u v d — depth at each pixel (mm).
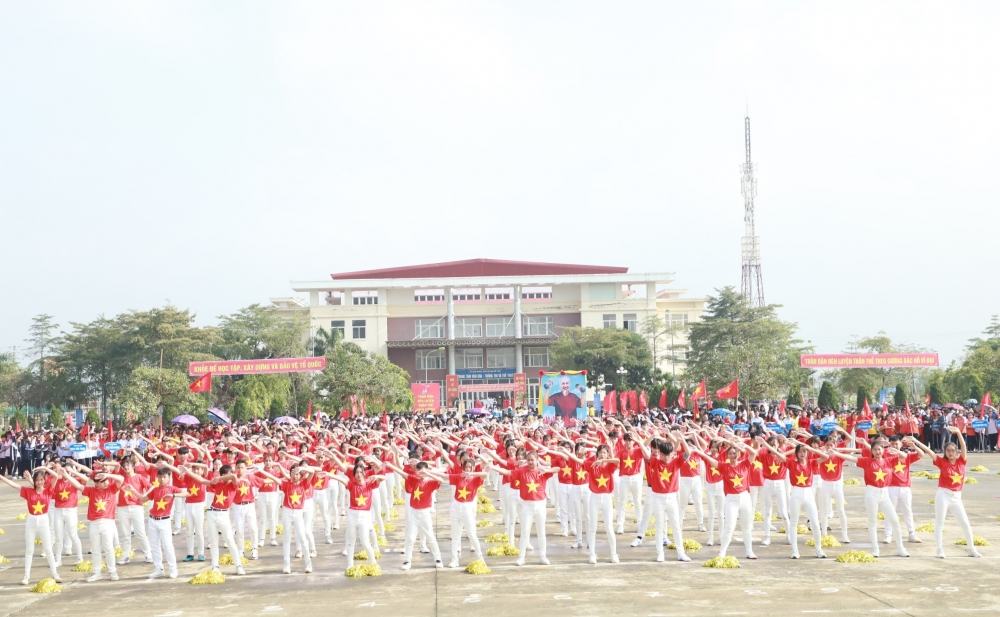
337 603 13797
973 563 15945
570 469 19781
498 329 118062
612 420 26156
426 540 18438
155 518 16516
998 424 42438
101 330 79625
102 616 13430
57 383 81188
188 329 76000
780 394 71250
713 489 18578
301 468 16797
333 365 70812
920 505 24469
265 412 66750
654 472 17016
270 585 15469
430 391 65375
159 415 61906
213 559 16734
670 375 100750
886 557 16703
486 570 15953
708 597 13469
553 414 50031
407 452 23078
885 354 48125
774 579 14773
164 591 15242
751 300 117688
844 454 17891
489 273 124250
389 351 117375
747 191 120750
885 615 12148
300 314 116688
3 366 83438
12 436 40156
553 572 15891
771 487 18453
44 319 96125
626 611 12672
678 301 124312
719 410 45250
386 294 117938
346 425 41188
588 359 98312
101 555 17188
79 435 38750
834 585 14180
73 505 17781
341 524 23516
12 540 22328
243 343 91250
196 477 17812
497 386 112250
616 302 115500
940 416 41594
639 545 18766
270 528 20438
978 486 28391
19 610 14039
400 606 13422
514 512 18750
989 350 71250
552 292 118750
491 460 19156
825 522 18844
